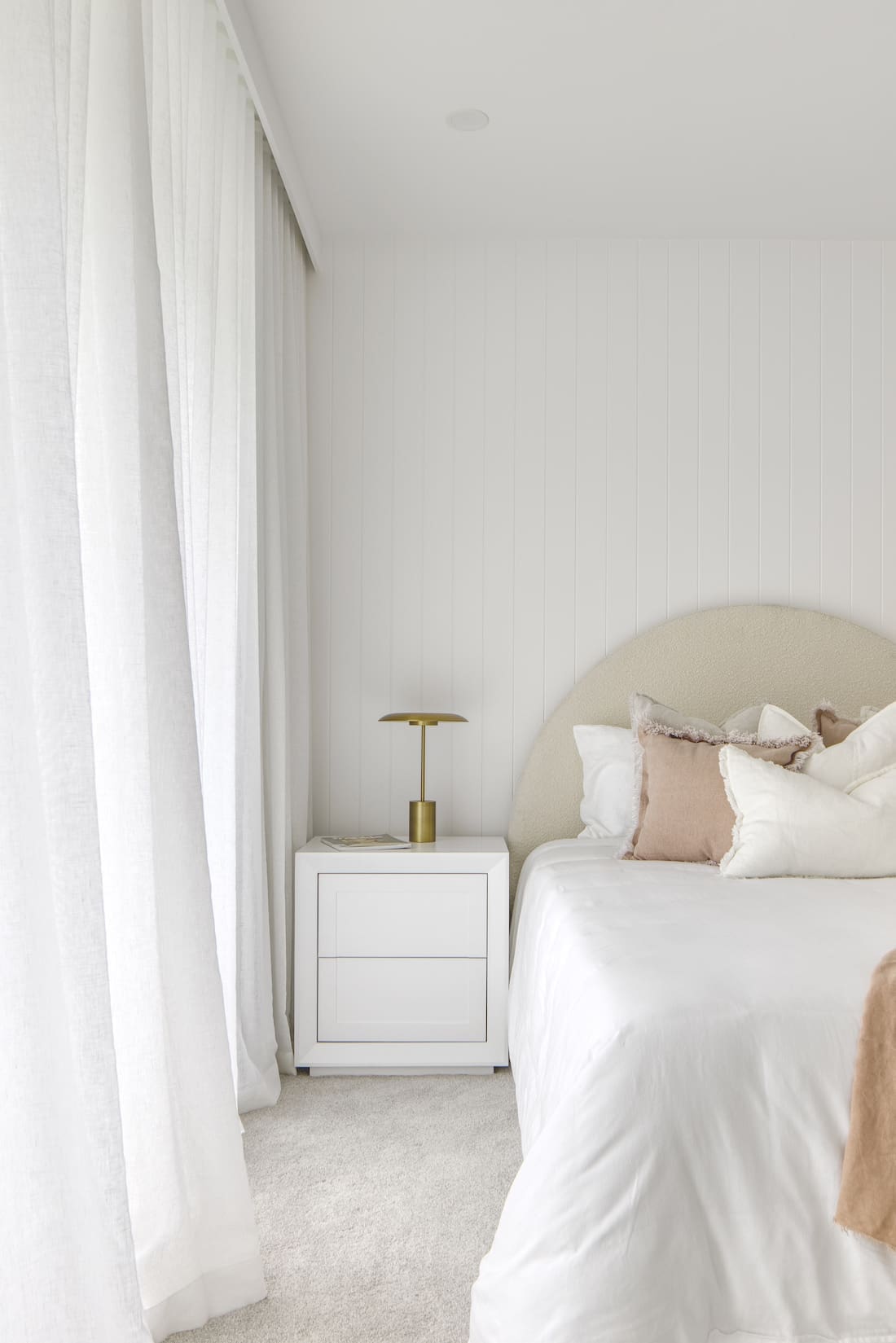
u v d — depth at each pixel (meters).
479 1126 2.66
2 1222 1.25
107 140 1.72
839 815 2.62
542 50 2.57
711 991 1.67
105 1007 1.43
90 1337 1.33
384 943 3.12
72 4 1.56
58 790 1.38
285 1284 1.91
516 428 3.62
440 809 3.59
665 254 3.62
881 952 1.83
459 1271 1.95
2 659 1.27
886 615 3.62
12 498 1.29
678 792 2.90
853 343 3.63
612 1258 1.43
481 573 3.60
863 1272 1.48
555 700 3.60
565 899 2.40
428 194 3.32
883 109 2.82
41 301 1.38
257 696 2.81
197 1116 1.83
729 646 3.57
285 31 2.50
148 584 1.79
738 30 2.49
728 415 3.62
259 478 2.96
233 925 2.56
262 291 2.95
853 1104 1.52
